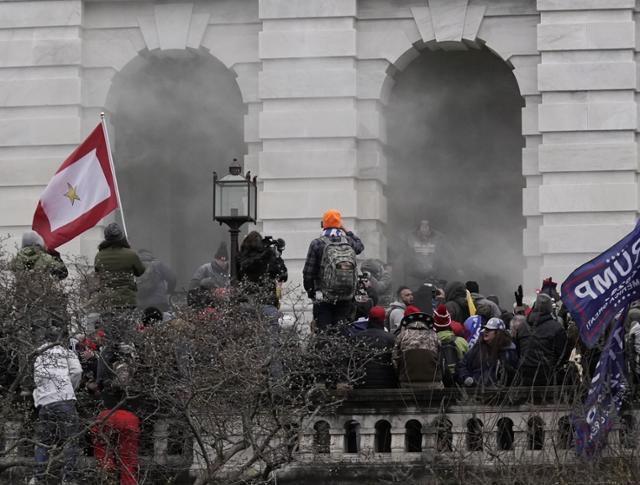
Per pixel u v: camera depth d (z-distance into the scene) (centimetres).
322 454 8762
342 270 9169
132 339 8650
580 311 8619
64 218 10900
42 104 14462
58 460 8400
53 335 8712
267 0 14300
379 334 9006
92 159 10925
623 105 13875
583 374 8831
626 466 8325
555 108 13938
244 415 8481
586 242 13825
